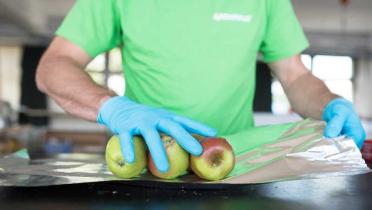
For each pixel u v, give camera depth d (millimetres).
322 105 967
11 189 649
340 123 826
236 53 1057
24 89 8984
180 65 1030
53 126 9055
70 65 915
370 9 7254
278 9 1138
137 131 677
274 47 1166
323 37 8742
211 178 670
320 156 761
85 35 987
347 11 7430
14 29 8281
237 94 1089
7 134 4414
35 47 9008
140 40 1025
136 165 665
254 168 730
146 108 724
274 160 758
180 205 564
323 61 9711
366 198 615
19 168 740
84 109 792
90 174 692
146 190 651
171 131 666
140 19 1022
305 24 8414
